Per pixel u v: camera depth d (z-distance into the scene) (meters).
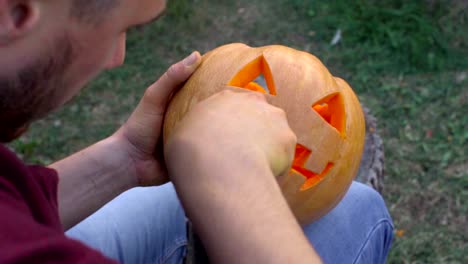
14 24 0.34
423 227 1.51
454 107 1.83
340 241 0.82
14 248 0.32
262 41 2.13
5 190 0.37
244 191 0.42
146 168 0.74
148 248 0.82
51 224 0.39
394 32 2.07
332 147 0.67
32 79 0.36
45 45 0.35
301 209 0.70
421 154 1.69
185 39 2.15
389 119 1.80
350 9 2.20
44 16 0.34
